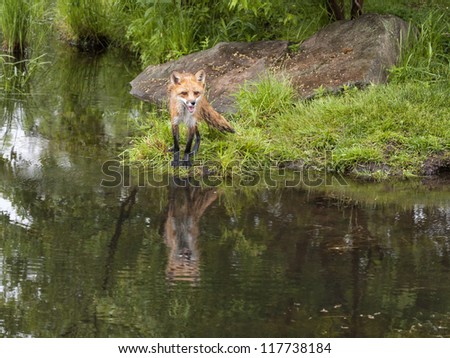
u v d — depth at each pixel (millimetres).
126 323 6441
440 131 10648
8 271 7324
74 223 8516
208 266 7484
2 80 15016
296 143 10766
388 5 14633
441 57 13125
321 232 8352
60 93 14180
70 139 11547
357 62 12234
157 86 13805
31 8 16969
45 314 6582
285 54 13156
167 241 8070
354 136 10672
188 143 10203
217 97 12422
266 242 8070
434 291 7035
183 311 6613
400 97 11305
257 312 6613
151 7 14711
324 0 14297
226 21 15086
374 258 7723
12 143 11297
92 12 17453
